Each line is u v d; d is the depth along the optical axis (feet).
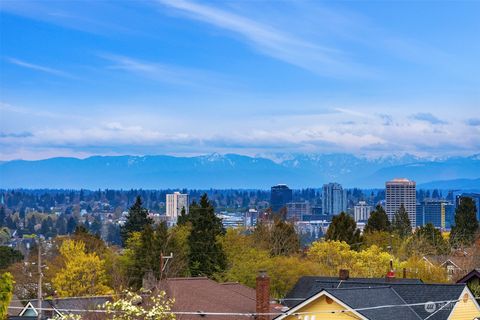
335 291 160.86
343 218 422.82
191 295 199.31
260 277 176.96
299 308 165.17
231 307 195.72
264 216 492.13
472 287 216.54
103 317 164.14
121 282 252.83
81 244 307.17
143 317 148.56
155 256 319.27
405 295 172.45
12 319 203.41
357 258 337.52
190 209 425.28
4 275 132.57
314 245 350.84
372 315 157.58
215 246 344.90
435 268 327.06
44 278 297.12
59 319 158.51
